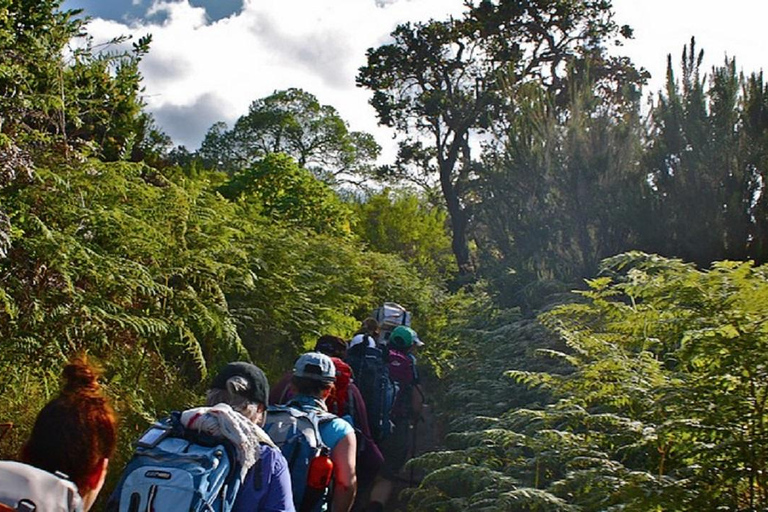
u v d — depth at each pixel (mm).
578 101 11969
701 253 9828
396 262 16922
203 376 6535
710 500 4148
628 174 10898
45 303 5574
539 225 11664
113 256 6191
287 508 3568
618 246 10570
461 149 35750
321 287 11281
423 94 35812
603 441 5016
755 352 4160
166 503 3250
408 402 8148
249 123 55125
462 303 14352
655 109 10812
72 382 2717
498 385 7926
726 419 4203
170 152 26500
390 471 7820
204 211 7973
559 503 4609
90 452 2572
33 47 6656
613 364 5027
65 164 6363
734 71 10266
